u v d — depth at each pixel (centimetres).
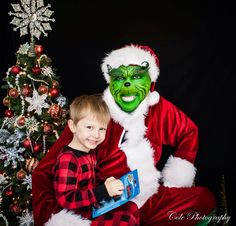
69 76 293
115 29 282
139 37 278
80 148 197
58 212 199
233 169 272
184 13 272
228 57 269
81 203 181
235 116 270
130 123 227
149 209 225
